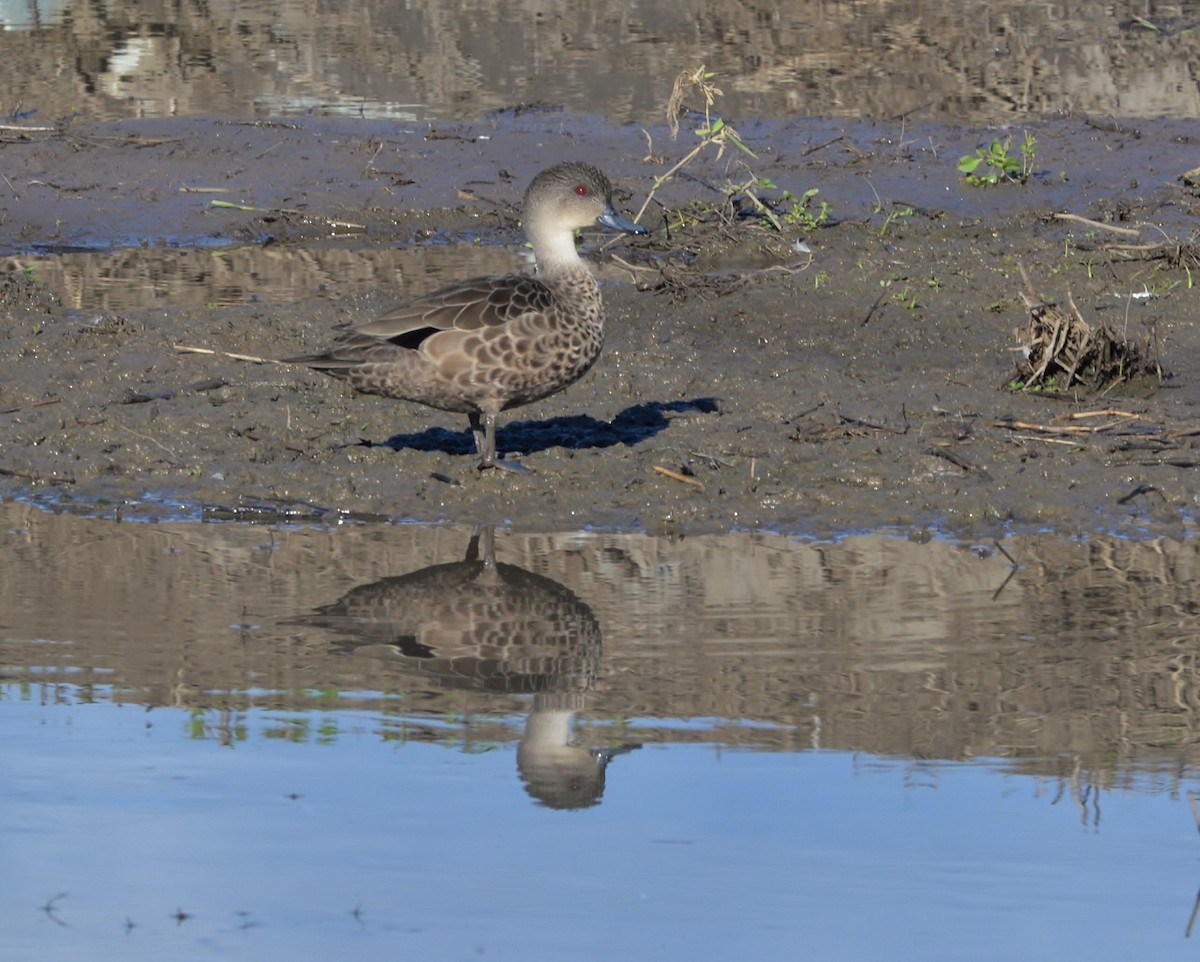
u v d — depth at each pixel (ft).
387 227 66.90
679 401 48.34
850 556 38.93
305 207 67.92
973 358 51.88
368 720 31.24
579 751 30.04
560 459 43.86
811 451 44.29
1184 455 43.73
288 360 41.16
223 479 43.34
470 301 40.42
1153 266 59.52
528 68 83.05
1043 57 85.46
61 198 68.08
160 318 54.44
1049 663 33.27
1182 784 28.89
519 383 41.01
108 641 34.42
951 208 67.36
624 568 38.32
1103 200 67.36
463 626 35.19
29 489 43.21
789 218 65.67
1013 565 38.32
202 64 83.61
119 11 92.84
